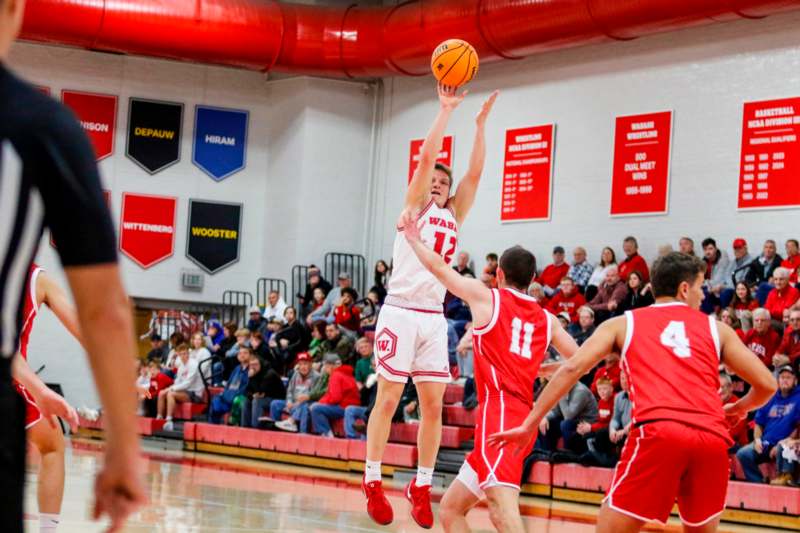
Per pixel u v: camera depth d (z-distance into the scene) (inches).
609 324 196.2
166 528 300.0
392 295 285.7
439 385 283.1
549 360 565.9
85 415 314.7
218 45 815.1
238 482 487.8
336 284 884.0
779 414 472.7
